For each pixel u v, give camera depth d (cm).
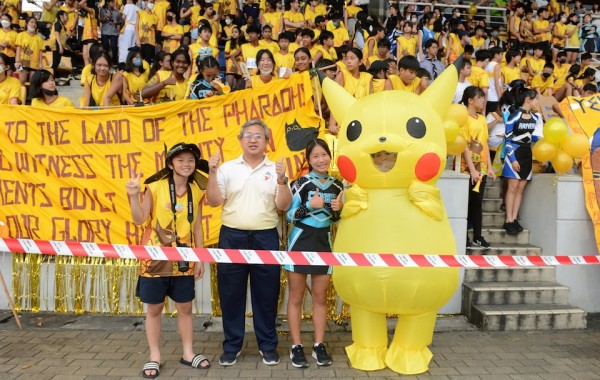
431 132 427
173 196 441
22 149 591
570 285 643
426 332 454
